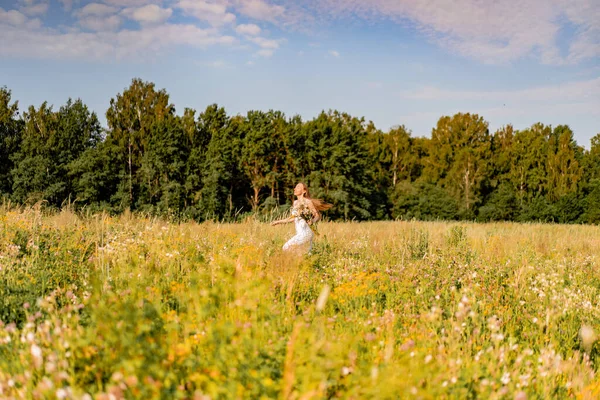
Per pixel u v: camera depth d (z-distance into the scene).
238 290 4.12
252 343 3.31
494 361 3.81
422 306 5.74
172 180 40.28
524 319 5.69
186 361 3.03
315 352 3.02
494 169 53.22
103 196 40.66
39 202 10.49
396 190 52.25
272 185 43.09
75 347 3.11
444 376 3.29
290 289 5.54
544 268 9.29
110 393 2.59
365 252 9.76
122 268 5.72
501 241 12.74
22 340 3.40
